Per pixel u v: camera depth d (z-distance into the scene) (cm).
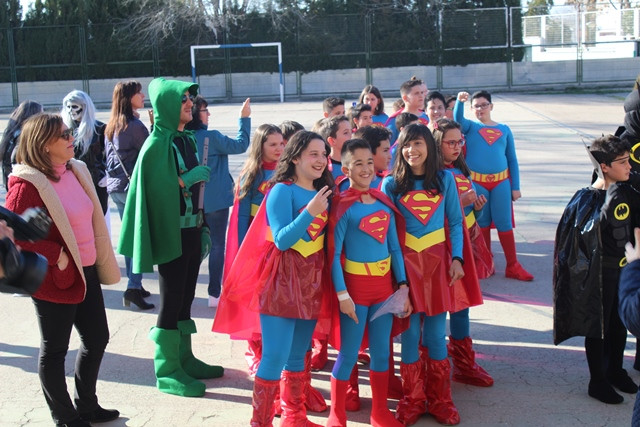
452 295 443
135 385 494
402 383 473
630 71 3078
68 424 419
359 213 414
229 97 3203
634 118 525
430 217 436
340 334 421
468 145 718
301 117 2331
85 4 3152
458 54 3134
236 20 3181
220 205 632
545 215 959
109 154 656
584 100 2572
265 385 400
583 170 1248
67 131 405
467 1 3178
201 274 770
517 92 3075
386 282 420
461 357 489
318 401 459
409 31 3145
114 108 655
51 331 404
